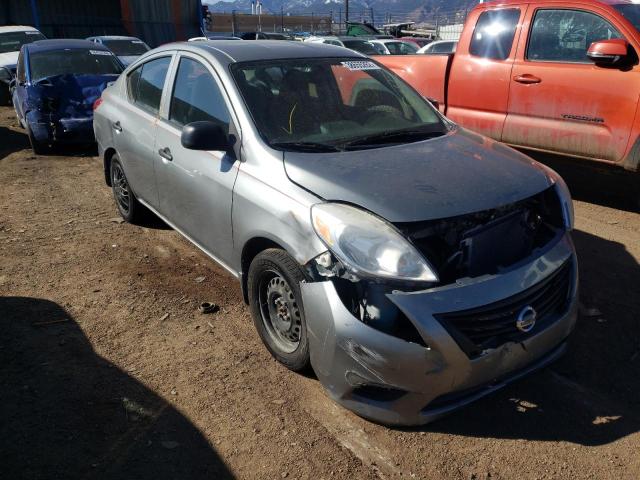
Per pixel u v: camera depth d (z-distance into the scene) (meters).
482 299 2.56
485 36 6.12
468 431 2.78
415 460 2.61
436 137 3.61
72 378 3.17
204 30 31.86
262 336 3.33
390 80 4.18
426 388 2.52
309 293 2.71
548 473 2.54
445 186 2.85
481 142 3.61
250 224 3.18
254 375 3.19
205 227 3.76
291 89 3.67
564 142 5.57
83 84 8.64
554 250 2.97
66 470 2.54
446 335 2.47
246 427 2.81
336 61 4.05
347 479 2.51
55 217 5.76
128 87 4.99
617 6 5.26
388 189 2.79
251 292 3.31
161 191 4.34
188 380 3.15
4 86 13.60
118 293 4.14
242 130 3.39
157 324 3.73
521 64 5.77
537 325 2.78
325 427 2.81
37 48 9.41
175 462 2.60
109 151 5.39
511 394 3.04
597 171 5.57
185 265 4.60
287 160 3.12
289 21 45.72
